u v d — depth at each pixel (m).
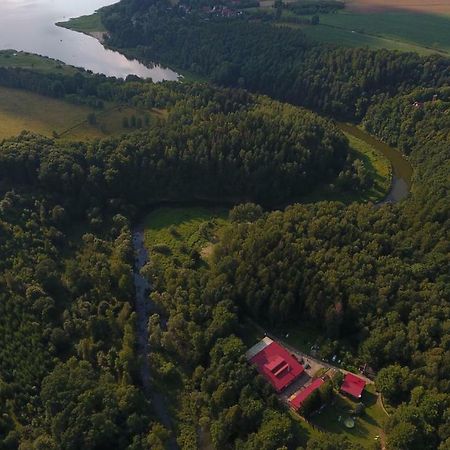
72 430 108.12
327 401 121.25
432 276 144.50
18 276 145.75
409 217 163.62
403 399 121.88
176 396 127.31
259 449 108.00
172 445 117.56
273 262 145.00
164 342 134.12
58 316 141.38
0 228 159.62
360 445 110.75
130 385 122.31
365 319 135.12
